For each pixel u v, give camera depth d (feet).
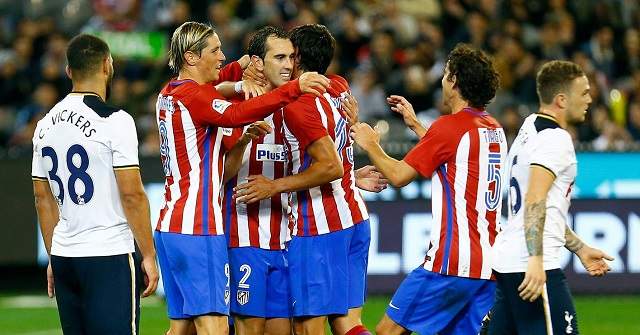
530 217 75.00
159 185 144.36
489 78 84.38
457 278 83.56
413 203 144.36
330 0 199.41
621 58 199.11
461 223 83.46
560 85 77.56
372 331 122.83
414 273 85.20
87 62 76.54
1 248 151.33
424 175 83.46
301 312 84.64
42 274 159.63
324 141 82.17
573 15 202.28
